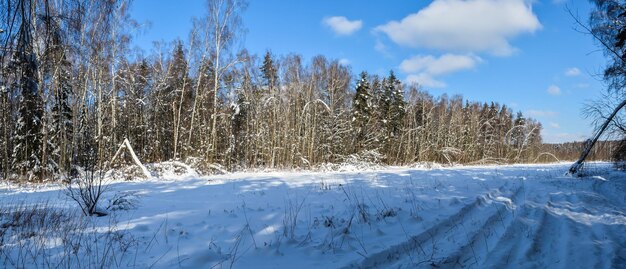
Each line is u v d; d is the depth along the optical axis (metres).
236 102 32.66
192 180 15.36
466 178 15.98
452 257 5.40
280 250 5.59
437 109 54.03
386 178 15.80
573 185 14.25
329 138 34.69
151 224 6.91
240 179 15.56
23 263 4.68
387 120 42.53
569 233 6.94
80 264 4.82
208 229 6.59
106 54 21.98
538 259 5.57
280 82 35.00
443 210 8.41
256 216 7.61
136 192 11.27
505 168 26.66
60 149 19.36
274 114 32.47
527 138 66.25
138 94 32.50
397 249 5.73
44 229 6.22
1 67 4.52
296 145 31.30
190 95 32.00
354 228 6.72
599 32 16.98
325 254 5.46
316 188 12.07
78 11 5.49
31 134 18.70
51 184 16.02
